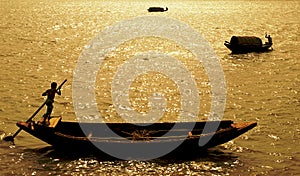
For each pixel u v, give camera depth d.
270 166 14.50
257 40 41.78
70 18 88.12
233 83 28.00
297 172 14.07
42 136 14.71
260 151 15.80
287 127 18.67
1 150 15.47
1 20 74.62
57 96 24.08
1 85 26.14
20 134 17.25
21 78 28.45
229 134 15.02
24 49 41.41
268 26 71.50
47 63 34.41
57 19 83.69
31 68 32.06
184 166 14.38
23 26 65.69
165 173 13.88
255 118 20.20
